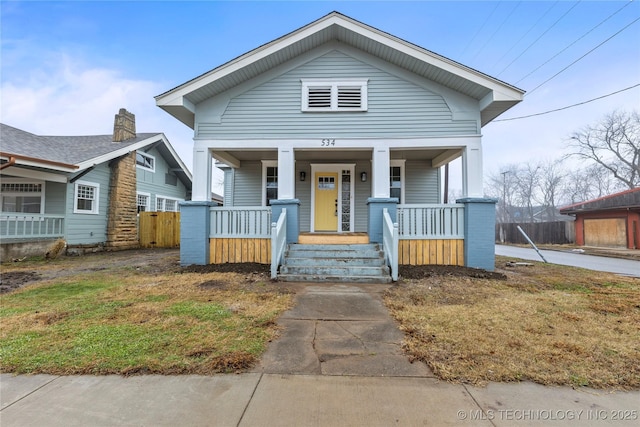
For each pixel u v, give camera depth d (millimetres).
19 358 2785
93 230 12242
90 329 3486
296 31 7309
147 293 5133
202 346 3053
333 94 7855
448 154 9023
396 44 7238
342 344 3180
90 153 12211
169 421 1983
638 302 4629
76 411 2086
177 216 14695
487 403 2174
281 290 5355
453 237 7391
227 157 9383
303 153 9422
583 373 2553
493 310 4223
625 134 27188
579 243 19719
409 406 2146
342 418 2020
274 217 7504
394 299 4805
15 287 5754
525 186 43719
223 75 7320
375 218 7391
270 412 2076
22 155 8992
